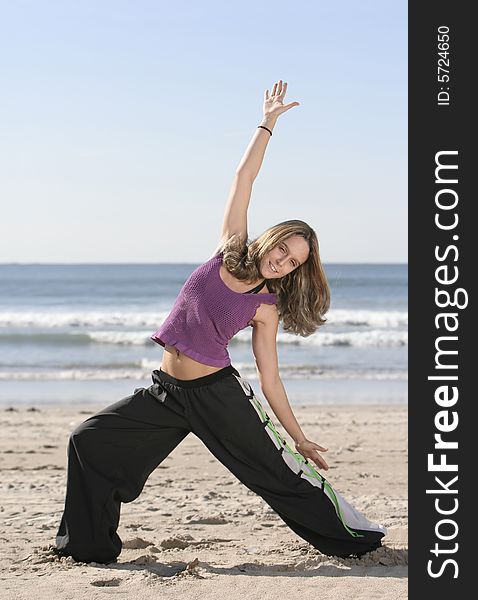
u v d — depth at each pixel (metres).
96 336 26.73
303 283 4.84
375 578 4.52
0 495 7.27
